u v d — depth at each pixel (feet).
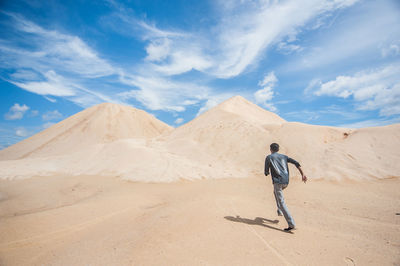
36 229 11.86
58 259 8.53
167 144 56.90
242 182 29.73
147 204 18.17
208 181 31.04
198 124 66.80
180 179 32.48
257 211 13.97
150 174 34.76
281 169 11.53
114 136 142.31
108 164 43.01
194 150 48.83
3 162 55.16
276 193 11.51
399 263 7.47
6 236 10.84
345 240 9.56
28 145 126.21
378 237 10.00
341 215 14.05
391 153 31.48
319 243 9.16
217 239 9.25
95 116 156.25
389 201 17.80
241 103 86.58
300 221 12.50
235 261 7.47
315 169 32.24
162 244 8.92
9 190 30.14
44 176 40.63
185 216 12.28
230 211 13.30
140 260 7.74
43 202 23.43
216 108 76.64
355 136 38.65
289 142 42.14
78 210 15.35
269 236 9.77
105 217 14.17
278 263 7.39
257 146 44.91
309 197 20.12
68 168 44.98
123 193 23.82
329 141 40.09
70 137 133.69
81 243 10.06
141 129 167.12
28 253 9.27
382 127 38.68
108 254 8.55
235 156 43.88
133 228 11.52
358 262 7.55
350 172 29.30
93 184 31.45
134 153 45.44
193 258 7.70
